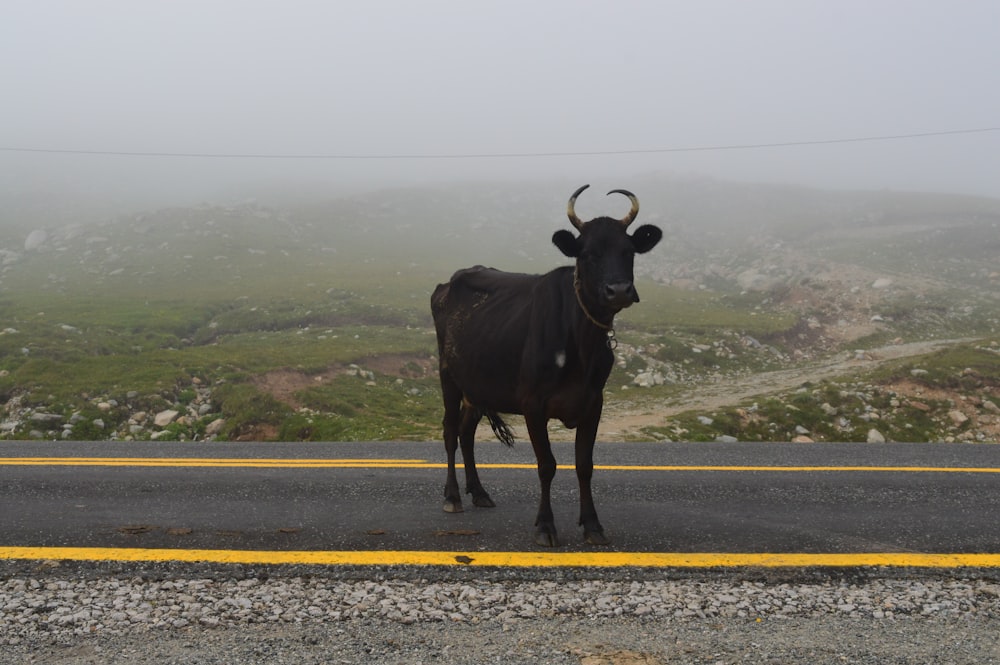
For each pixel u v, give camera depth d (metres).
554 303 6.07
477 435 13.40
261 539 6.17
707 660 4.17
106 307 34.03
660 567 5.52
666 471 8.91
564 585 5.19
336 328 29.97
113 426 16.17
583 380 5.99
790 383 22.11
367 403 18.25
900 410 17.47
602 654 4.24
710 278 56.56
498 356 6.50
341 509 7.11
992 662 4.15
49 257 53.59
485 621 4.65
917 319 34.94
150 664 4.14
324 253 58.28
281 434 15.45
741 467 9.15
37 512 6.99
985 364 19.75
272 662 4.17
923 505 7.34
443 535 6.29
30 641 4.41
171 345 27.75
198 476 8.54
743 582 5.26
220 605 4.85
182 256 51.41
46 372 18.81
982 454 10.18
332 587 5.15
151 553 5.81
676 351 26.61
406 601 4.92
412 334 29.17
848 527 6.57
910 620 4.68
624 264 5.68
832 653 4.25
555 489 7.94
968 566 5.56
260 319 31.95
